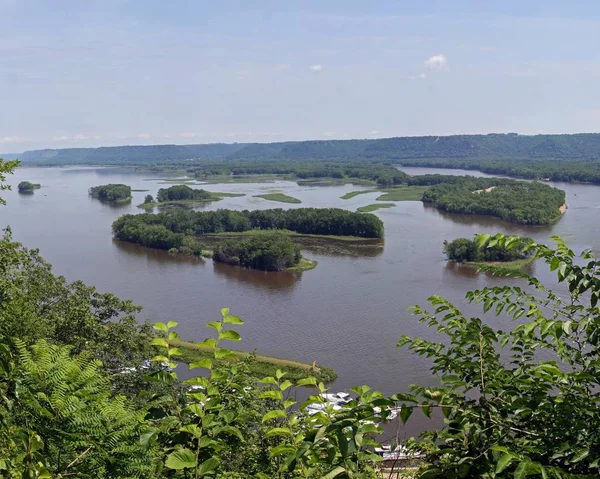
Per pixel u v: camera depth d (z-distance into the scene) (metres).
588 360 4.21
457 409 3.79
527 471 3.06
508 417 3.95
